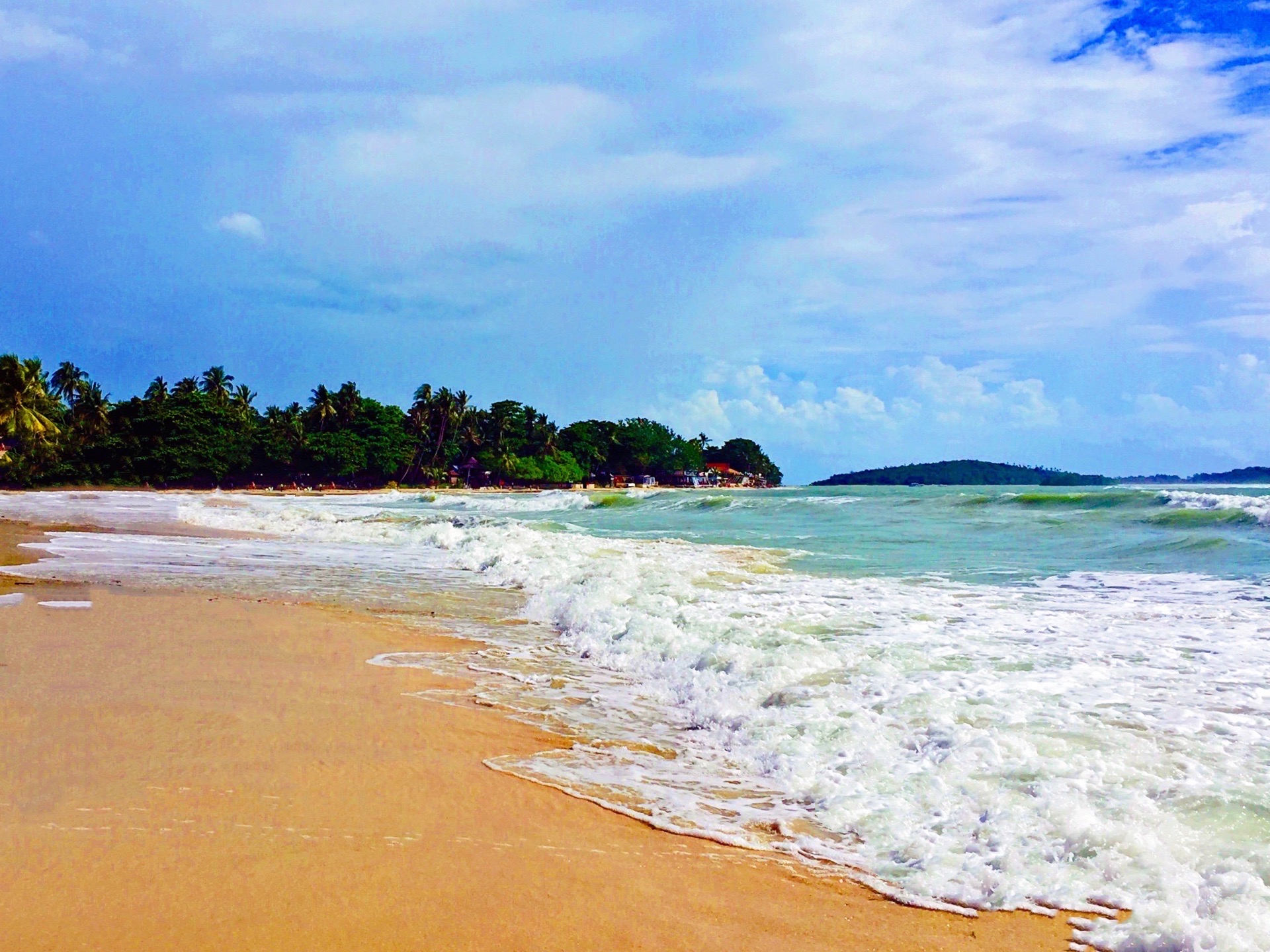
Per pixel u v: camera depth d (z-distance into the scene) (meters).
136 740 5.86
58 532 25.28
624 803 5.25
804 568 15.24
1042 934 3.76
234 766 5.44
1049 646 8.65
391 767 5.63
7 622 10.21
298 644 9.36
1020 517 24.09
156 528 27.41
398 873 4.17
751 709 6.94
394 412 111.06
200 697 7.01
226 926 3.62
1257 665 7.77
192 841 4.36
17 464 77.94
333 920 3.71
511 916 3.84
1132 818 4.59
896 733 6.16
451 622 11.08
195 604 11.70
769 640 8.82
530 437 130.12
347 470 99.38
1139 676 7.44
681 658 8.57
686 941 3.71
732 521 28.20
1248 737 5.81
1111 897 3.98
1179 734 5.91
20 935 3.48
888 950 3.65
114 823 4.53
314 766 5.54
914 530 22.48
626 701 7.50
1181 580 12.79
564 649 9.59
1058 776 5.21
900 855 4.52
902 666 7.86
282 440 98.75
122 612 10.95
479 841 4.60
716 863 4.47
